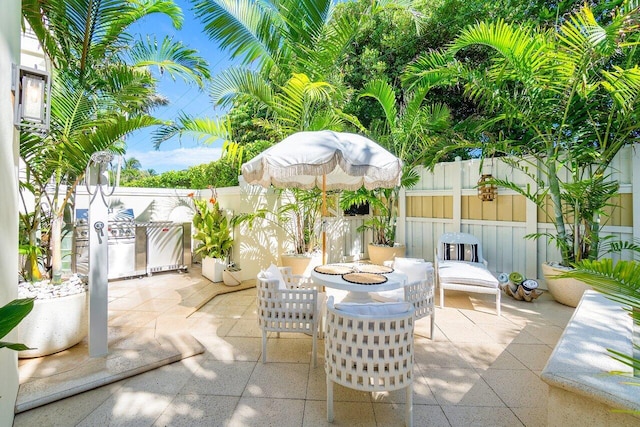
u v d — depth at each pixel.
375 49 7.92
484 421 2.03
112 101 3.36
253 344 3.17
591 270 1.37
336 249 7.42
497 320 3.86
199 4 4.50
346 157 2.86
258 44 5.10
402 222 7.18
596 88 3.94
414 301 3.14
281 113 5.19
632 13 3.11
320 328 3.37
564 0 5.27
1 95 1.76
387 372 1.93
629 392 1.35
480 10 6.50
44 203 4.05
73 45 3.12
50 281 3.12
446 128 6.17
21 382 2.31
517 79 4.21
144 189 6.50
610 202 4.41
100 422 1.99
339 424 2.01
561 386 1.48
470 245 5.24
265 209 5.86
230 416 2.06
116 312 3.95
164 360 2.70
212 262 5.43
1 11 1.76
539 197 4.70
